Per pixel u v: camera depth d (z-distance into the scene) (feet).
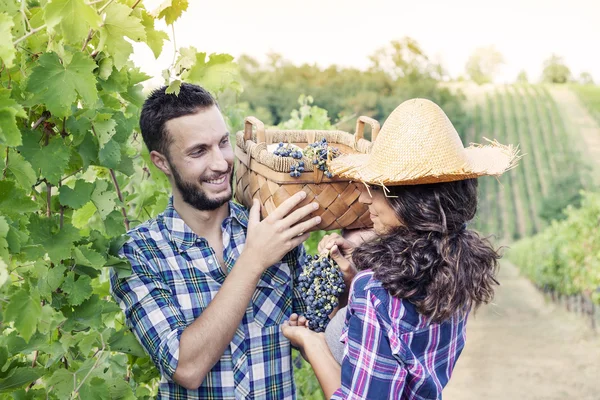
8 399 4.51
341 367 5.26
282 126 13.62
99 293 6.46
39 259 4.25
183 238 5.78
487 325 31.96
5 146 4.22
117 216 5.04
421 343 5.01
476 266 4.97
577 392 24.75
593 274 31.65
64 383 4.58
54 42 4.43
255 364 5.82
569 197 47.37
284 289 6.12
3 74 4.43
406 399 5.10
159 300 5.49
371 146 6.07
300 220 5.57
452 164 4.92
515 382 25.91
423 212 4.93
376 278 4.93
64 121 4.65
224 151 5.65
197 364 5.21
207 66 5.62
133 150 7.26
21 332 4.01
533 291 36.40
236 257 5.89
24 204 4.17
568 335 30.01
